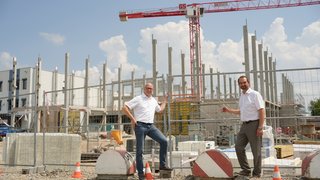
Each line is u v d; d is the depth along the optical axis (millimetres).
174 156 8953
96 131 15312
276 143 11828
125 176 7520
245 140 6762
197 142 11203
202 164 6875
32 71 49844
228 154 8680
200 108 15336
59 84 50000
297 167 7594
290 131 10305
